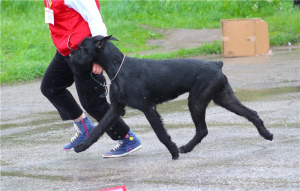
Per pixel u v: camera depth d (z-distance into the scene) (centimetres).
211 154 930
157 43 3102
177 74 901
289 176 763
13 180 868
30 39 2825
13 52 2622
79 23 897
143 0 4247
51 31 924
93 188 793
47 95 973
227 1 4316
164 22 3816
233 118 1227
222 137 1052
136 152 1002
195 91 908
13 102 1673
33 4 3769
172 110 1391
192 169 846
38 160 994
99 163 945
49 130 1265
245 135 1055
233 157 897
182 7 4262
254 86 1623
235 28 2406
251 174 789
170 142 905
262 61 2186
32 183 845
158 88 894
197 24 3847
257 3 4244
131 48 2886
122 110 921
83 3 874
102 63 891
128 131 967
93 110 945
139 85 880
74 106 990
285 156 873
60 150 1066
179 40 3181
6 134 1240
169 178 809
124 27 3438
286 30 3167
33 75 2184
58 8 889
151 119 895
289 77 1742
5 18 3297
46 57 2605
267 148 935
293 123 1114
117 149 980
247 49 2412
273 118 1178
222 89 937
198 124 933
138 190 760
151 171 858
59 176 877
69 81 970
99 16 888
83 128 1007
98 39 870
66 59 920
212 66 915
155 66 899
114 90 894
